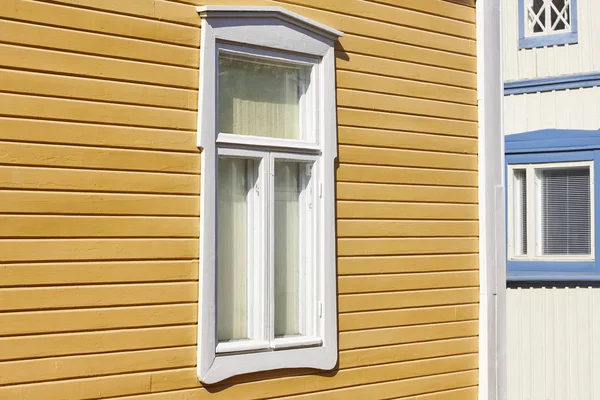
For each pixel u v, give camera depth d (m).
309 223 6.76
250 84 6.51
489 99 7.87
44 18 5.48
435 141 7.54
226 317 6.30
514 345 11.75
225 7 6.21
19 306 5.31
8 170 5.31
